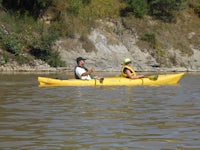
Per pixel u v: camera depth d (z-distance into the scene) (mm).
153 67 105125
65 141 23688
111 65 100250
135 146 22625
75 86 54000
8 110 34062
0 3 103438
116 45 106000
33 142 23484
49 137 24641
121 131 26203
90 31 106062
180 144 23047
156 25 115500
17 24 101688
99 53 101875
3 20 100625
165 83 58406
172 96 43938
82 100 40250
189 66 109375
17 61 91938
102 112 33094
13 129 26766
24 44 96688
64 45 100250
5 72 83312
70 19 106250
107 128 27047
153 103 38375
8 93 46000
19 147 22453
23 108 35094
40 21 104938
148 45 109188
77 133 25625
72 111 33500
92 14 110562
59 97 42625
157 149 22016
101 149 22016
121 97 42750
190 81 64000
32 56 94750
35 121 29328
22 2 105562
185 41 115750
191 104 37844
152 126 27688
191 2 127500
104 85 55469
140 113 32688
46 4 105500
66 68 94375
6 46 93875
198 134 25375
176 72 98125
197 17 124562
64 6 107438
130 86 54438
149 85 56188
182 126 27703
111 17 112750
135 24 112750
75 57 98500
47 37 96688
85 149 22016
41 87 52688
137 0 115688
